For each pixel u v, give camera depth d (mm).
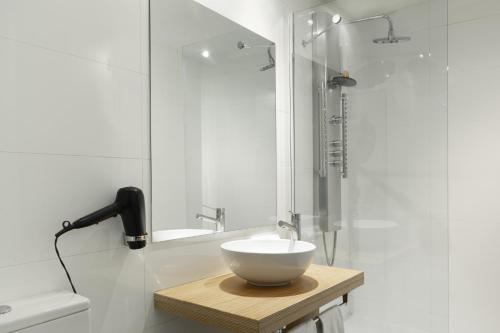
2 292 1096
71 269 1262
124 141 1435
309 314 1679
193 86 1734
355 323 2287
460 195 2484
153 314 1523
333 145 2332
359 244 2277
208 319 1361
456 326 2484
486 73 2400
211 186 1810
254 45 2109
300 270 1554
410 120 2113
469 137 2457
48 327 1017
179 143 1658
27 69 1170
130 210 1355
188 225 1688
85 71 1318
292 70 2379
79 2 1307
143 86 1513
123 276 1415
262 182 2137
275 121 2248
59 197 1236
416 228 2111
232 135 1943
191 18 1735
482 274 2400
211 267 1795
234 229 1934
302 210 2361
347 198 2309
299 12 2383
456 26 2506
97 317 1330
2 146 1112
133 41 1479
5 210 1113
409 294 2131
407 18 2105
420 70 2070
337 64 2311
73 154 1277
